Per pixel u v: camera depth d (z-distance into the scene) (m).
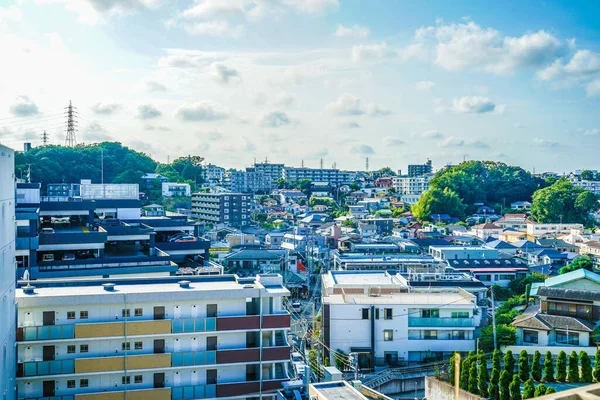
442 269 72.31
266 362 32.81
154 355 31.22
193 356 31.80
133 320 31.59
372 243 102.00
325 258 93.12
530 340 46.31
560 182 153.25
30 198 57.34
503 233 120.12
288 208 167.12
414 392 43.50
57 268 47.00
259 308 33.44
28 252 44.97
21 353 29.84
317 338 50.69
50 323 30.55
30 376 29.33
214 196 138.00
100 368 30.42
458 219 149.12
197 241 60.44
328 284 55.97
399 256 82.31
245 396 32.38
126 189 70.06
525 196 180.62
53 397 29.88
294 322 59.28
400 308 47.69
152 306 32.09
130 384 31.36
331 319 47.78
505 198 178.62
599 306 47.19
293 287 76.50
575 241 107.56
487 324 51.69
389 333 47.62
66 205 58.00
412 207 156.38
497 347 45.94
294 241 104.75
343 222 133.50
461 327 47.38
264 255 86.00
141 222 66.50
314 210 164.88
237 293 32.88
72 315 30.89
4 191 26.06
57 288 33.62
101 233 50.03
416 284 57.19
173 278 36.44
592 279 52.91
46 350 30.20
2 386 25.14
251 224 140.62
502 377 35.59
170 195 157.38
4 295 25.77
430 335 47.69
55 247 48.62
